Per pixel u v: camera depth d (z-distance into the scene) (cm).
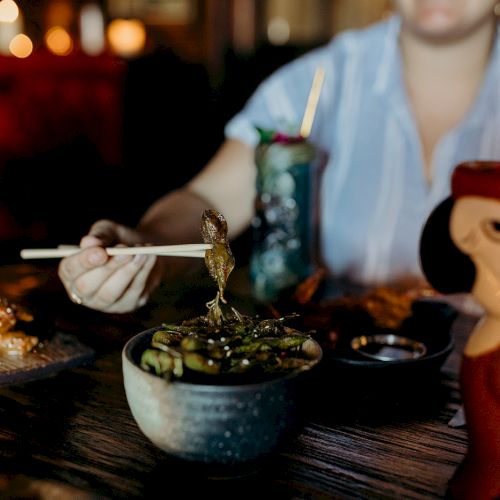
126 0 426
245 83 353
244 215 136
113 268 83
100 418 72
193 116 374
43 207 315
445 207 61
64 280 87
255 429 60
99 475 64
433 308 88
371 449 68
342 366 75
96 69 339
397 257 138
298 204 107
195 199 124
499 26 135
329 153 148
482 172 58
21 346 81
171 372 61
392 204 139
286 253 108
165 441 61
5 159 324
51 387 77
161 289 105
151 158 369
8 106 325
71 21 427
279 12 391
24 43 407
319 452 67
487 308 59
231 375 61
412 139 137
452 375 82
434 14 124
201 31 410
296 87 147
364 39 146
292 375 60
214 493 62
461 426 72
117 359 84
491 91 134
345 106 145
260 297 103
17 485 62
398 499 62
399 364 74
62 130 338
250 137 139
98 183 344
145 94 369
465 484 60
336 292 105
